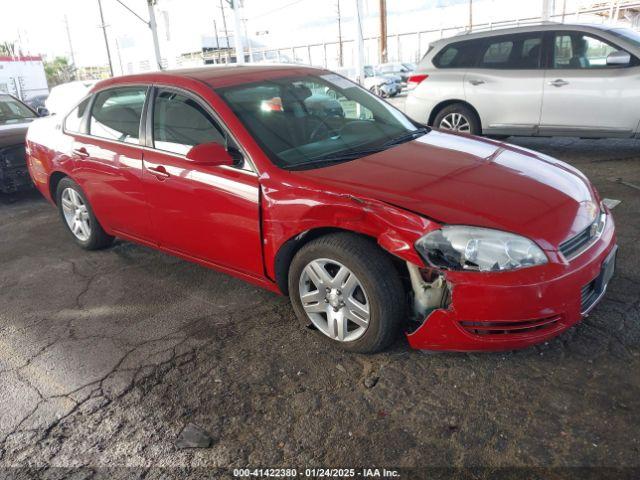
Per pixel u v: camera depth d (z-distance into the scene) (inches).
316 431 98.5
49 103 558.9
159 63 991.0
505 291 99.1
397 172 119.3
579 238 108.4
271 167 123.9
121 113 162.2
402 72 1044.5
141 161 151.4
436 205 105.6
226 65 167.8
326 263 116.5
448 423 97.3
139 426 103.7
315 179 117.6
